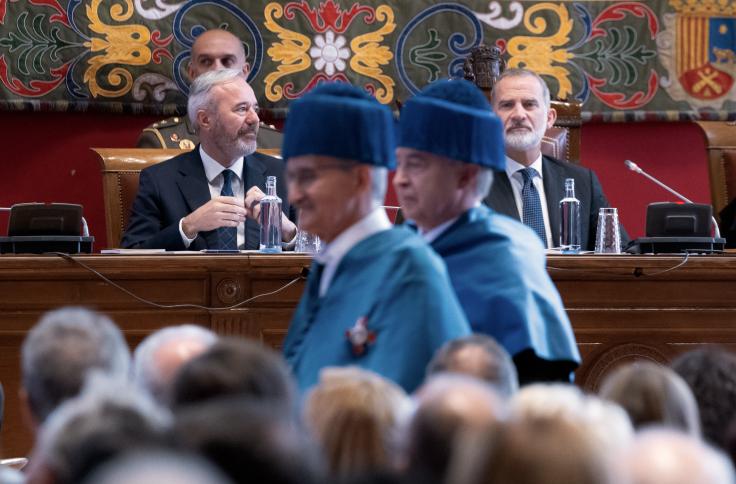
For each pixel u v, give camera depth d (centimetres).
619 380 338
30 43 1294
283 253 795
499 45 1349
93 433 223
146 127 1316
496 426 211
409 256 467
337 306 473
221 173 1020
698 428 340
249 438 204
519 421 211
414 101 521
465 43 1345
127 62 1309
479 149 516
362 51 1338
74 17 1300
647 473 216
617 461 221
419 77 1344
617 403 334
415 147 516
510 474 204
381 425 301
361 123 478
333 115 477
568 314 799
